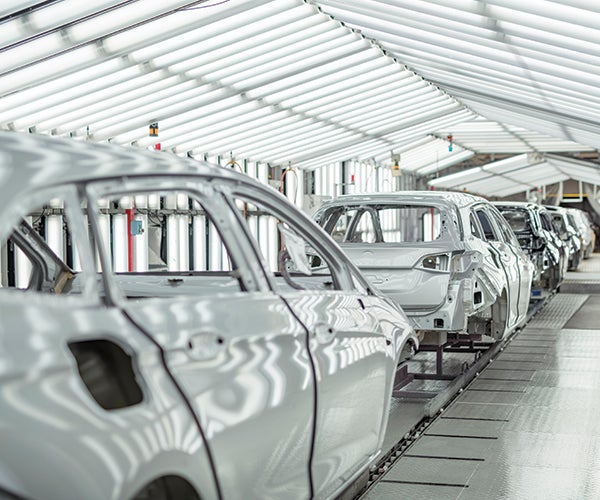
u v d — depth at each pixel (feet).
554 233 65.26
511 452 19.83
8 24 28.35
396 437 21.57
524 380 29.12
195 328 9.24
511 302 34.65
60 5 28.30
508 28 32.53
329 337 12.39
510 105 56.90
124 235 51.03
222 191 11.18
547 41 32.30
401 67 51.60
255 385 10.02
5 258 40.52
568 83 41.22
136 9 31.07
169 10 31.37
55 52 31.30
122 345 8.25
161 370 8.54
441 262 26.58
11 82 34.27
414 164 111.45
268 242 67.41
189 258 59.36
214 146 57.52
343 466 12.94
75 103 41.01
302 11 37.50
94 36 31.35
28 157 8.19
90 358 9.20
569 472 18.20
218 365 9.41
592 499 16.38
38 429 7.05
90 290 8.24
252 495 9.97
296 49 42.50
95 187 8.69
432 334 28.55
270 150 64.69
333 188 83.66
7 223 7.36
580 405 25.02
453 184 139.23
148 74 40.29
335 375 12.30
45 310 7.56
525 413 24.00
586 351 35.94
